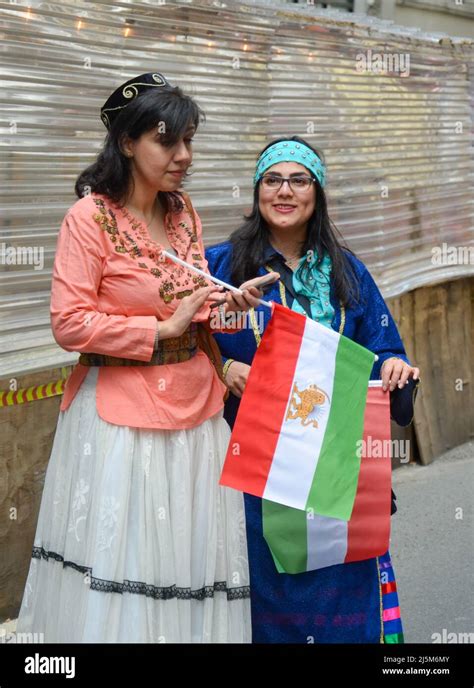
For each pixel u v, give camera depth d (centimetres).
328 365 330
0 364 384
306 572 342
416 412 670
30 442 420
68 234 293
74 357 411
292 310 340
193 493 309
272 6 500
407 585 489
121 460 293
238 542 320
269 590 341
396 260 636
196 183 471
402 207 638
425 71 645
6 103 378
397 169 627
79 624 291
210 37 467
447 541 546
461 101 691
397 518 575
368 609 348
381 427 342
